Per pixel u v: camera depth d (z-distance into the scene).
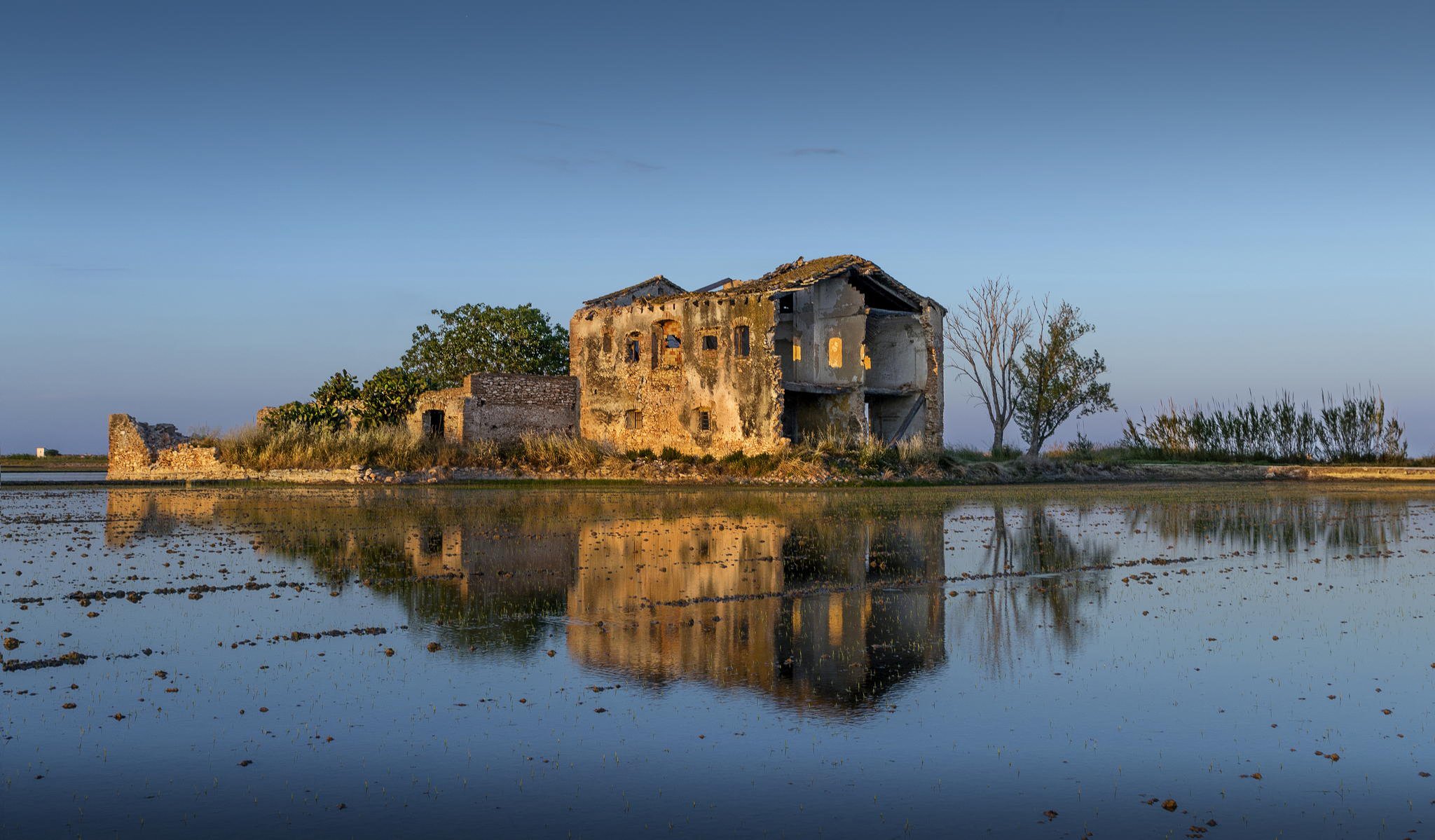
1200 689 10.08
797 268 46.44
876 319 48.25
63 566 16.80
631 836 6.89
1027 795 7.62
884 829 7.05
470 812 7.24
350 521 24.11
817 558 18.03
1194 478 47.66
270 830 6.92
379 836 6.85
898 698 9.77
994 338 57.19
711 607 13.62
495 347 58.94
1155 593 14.80
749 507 28.39
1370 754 8.45
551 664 10.79
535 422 46.22
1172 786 7.82
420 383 48.25
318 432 42.62
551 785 7.70
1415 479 46.81
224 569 16.48
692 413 43.31
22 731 8.68
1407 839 6.94
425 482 39.38
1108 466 47.59
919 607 13.73
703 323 43.12
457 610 13.31
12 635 11.78
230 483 40.09
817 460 39.44
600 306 46.88
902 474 40.34
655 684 10.12
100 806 7.29
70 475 51.59
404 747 8.44
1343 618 13.14
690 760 8.22
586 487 37.66
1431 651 11.51
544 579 15.64
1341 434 54.88
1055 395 55.44
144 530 22.06
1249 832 7.04
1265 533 22.47
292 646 11.40
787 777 7.91
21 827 6.92
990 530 22.75
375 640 11.69
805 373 44.53
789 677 10.41
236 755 8.23
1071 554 18.84
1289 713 9.41
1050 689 10.05
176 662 10.71
